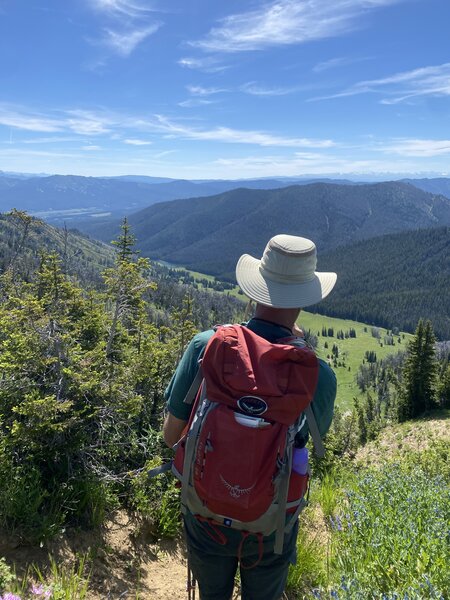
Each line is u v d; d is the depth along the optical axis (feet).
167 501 13.57
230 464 5.98
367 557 11.16
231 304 617.21
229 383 6.24
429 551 11.09
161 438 16.14
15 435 12.30
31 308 16.11
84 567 10.68
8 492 11.03
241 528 6.54
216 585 7.51
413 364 212.43
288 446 6.25
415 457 42.24
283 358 6.44
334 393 6.87
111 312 30.68
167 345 25.86
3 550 10.18
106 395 15.06
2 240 367.66
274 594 7.53
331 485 19.72
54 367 14.55
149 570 11.64
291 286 7.18
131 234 52.60
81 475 12.85
